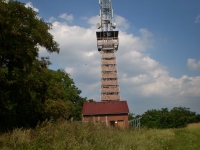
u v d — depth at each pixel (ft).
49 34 57.00
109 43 283.79
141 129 81.82
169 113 248.52
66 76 158.20
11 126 56.59
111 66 276.00
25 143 36.96
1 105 52.13
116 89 269.03
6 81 49.49
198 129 107.55
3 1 50.16
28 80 53.93
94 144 38.55
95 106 168.35
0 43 48.75
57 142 36.94
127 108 163.84
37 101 63.16
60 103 77.15
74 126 44.80
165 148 50.55
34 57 54.13
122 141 45.42
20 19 50.55
